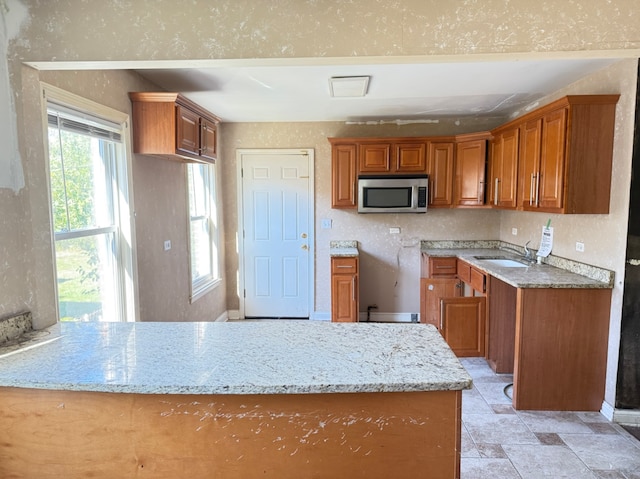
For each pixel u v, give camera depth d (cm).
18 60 159
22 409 130
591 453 225
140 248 275
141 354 142
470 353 337
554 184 271
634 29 151
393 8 156
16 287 160
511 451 227
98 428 129
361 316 479
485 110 407
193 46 159
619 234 251
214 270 455
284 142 465
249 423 127
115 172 252
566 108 256
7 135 157
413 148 428
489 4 154
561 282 263
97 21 158
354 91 329
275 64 164
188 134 287
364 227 471
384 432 128
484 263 355
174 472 130
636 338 249
